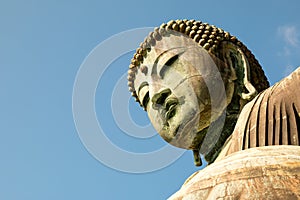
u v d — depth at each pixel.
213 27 22.19
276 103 19.16
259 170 16.59
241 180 16.52
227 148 19.80
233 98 20.97
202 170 18.08
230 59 21.61
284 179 16.28
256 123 18.98
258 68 22.22
